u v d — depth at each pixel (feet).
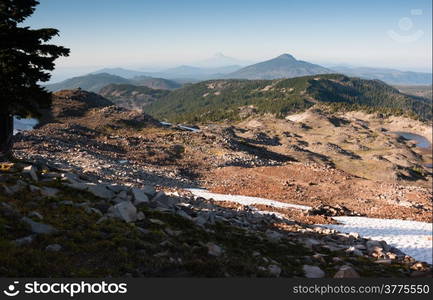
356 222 122.62
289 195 165.89
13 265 35.29
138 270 39.27
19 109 83.92
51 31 81.87
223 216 88.12
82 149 190.19
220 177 198.80
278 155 364.38
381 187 194.39
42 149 170.19
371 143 638.53
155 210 65.92
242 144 331.36
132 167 178.19
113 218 54.90
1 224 41.93
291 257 58.65
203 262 43.29
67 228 46.85
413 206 162.81
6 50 76.13
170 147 250.57
